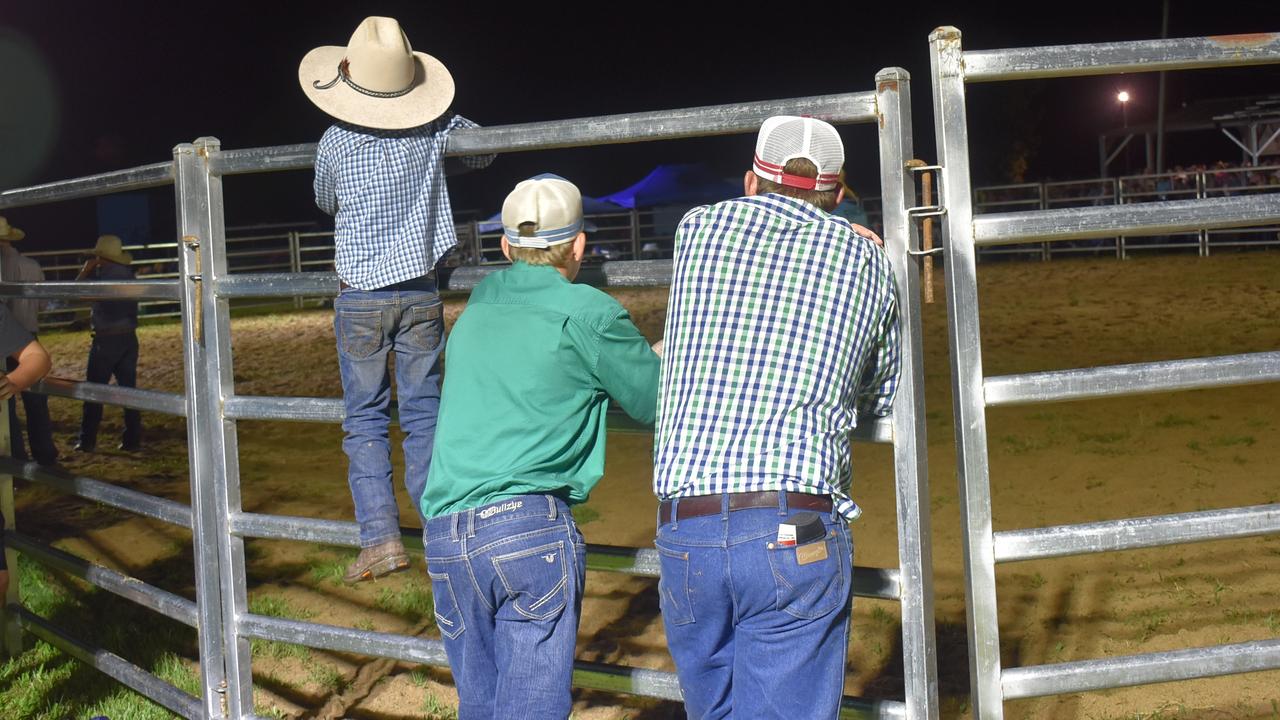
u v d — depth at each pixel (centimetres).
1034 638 467
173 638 532
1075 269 2061
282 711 450
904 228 283
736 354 266
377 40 337
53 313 2103
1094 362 1123
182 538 698
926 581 289
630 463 839
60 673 497
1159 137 2942
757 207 277
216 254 388
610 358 291
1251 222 288
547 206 301
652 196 2867
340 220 349
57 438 1047
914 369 285
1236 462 712
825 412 264
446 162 373
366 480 345
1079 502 646
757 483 257
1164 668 294
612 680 328
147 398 425
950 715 409
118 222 3141
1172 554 558
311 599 573
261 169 372
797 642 261
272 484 824
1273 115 2553
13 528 531
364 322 342
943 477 726
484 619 295
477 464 291
